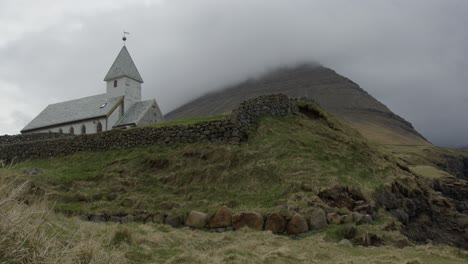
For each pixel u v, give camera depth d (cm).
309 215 1772
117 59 6600
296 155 2373
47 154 3259
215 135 2675
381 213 2091
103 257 770
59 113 6456
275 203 1953
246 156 2409
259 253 1272
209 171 2339
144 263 957
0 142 3997
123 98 6303
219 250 1238
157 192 2258
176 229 1666
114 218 1920
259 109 2927
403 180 2691
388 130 19112
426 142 19788
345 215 1838
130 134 2972
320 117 3234
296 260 1244
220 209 1786
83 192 2289
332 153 2562
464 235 2473
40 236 642
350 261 1284
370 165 2605
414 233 2184
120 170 2569
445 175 5434
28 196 870
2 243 582
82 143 3159
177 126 2825
